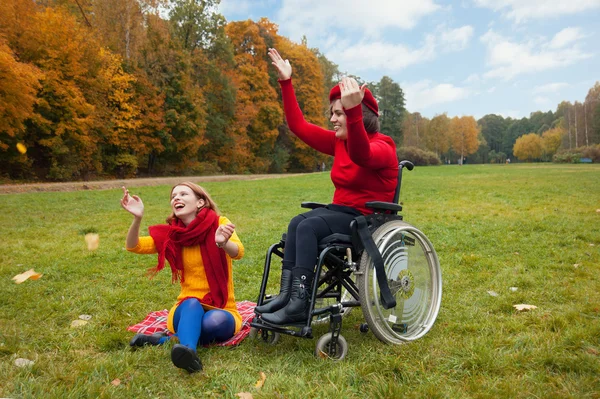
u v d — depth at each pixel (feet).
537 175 87.71
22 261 19.21
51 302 13.53
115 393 7.80
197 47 134.41
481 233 24.20
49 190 63.82
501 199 41.96
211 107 134.62
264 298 10.51
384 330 10.16
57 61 85.05
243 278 16.63
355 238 9.62
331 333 9.30
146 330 10.85
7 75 66.54
